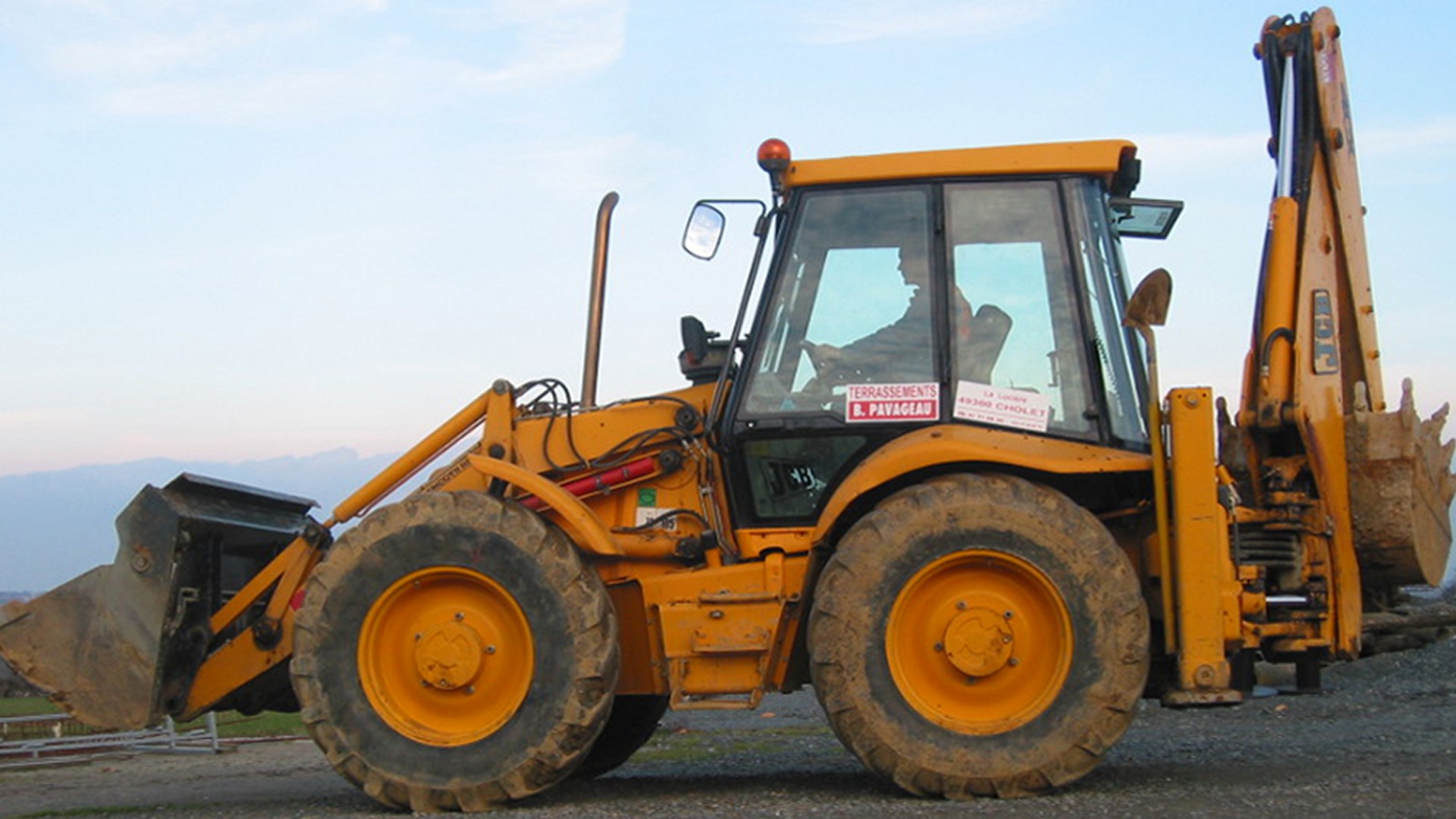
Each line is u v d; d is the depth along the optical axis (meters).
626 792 6.68
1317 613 6.10
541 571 6.13
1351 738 8.78
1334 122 6.80
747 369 6.52
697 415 6.71
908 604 5.92
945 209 6.50
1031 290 6.39
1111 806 5.34
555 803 6.23
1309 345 6.41
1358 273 6.95
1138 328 6.02
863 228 6.54
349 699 6.19
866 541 5.89
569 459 6.81
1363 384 6.66
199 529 6.93
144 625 6.67
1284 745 8.48
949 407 6.32
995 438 6.14
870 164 6.55
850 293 6.50
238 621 7.36
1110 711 5.70
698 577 6.34
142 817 6.73
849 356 6.44
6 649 6.69
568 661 6.08
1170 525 5.96
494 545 6.17
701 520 6.66
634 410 6.82
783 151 6.50
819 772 7.82
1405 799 5.23
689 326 6.82
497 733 6.08
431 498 6.28
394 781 6.11
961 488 5.89
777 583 6.26
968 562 5.89
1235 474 6.47
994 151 6.51
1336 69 6.90
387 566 6.23
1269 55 6.92
